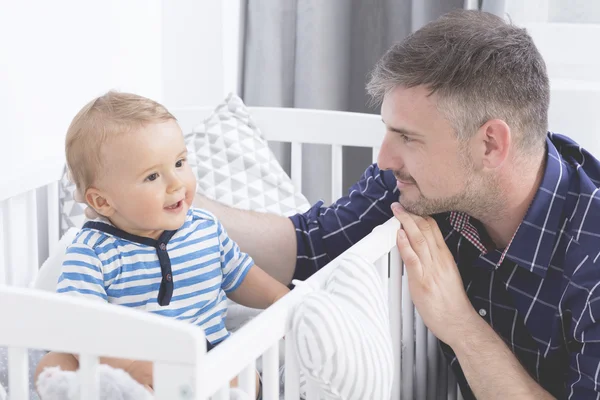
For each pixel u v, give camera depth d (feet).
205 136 5.56
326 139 5.90
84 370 2.36
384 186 4.67
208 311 3.81
